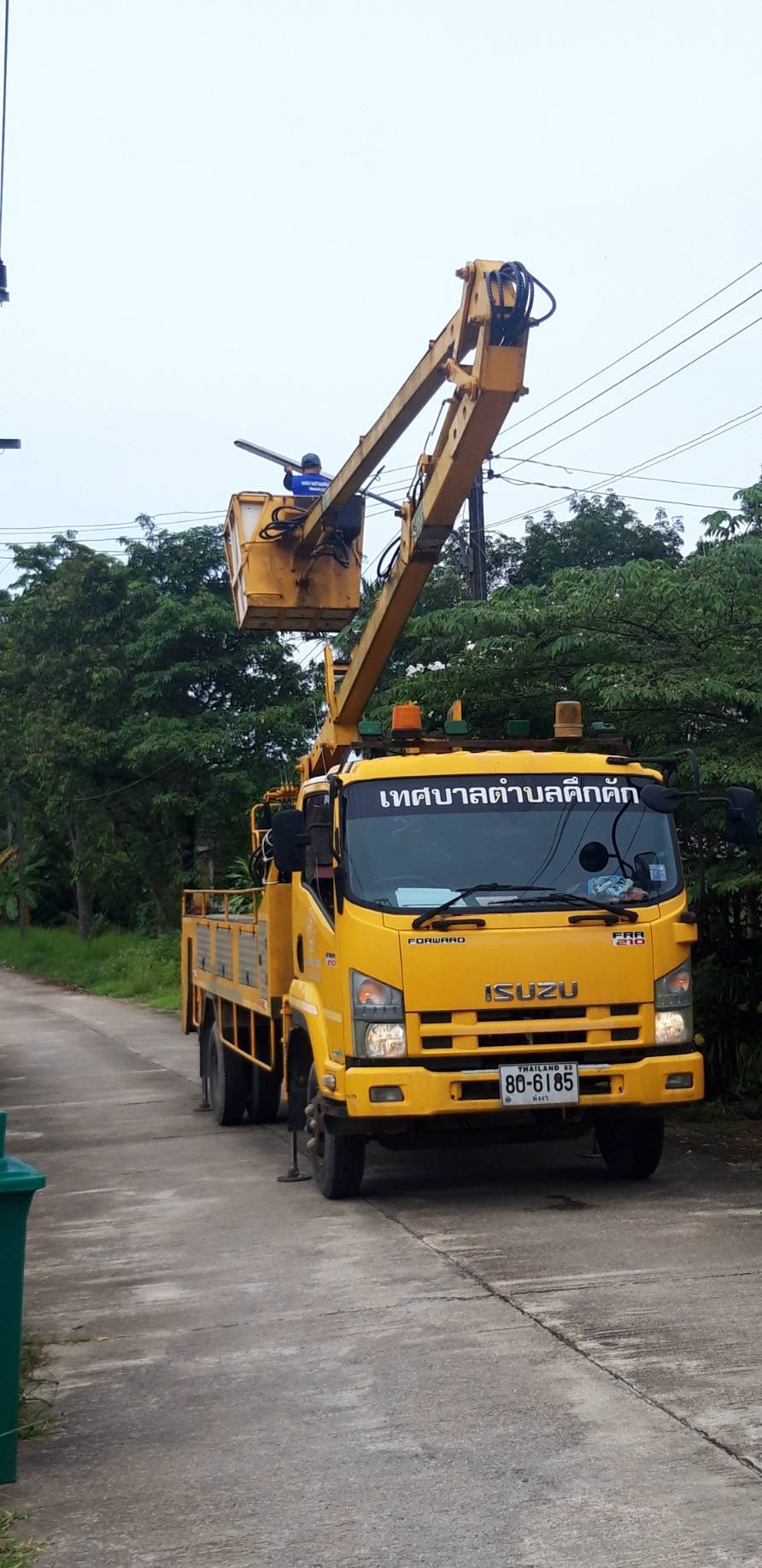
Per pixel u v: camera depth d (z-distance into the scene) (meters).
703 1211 7.98
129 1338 6.21
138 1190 9.63
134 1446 4.93
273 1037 10.09
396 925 7.95
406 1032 7.88
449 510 9.19
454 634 11.73
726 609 10.85
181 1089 15.45
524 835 8.34
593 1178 9.10
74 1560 4.08
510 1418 4.95
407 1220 8.09
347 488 10.23
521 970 7.95
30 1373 5.77
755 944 11.47
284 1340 6.01
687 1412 4.93
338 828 8.23
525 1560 3.94
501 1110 7.87
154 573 36.47
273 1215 8.48
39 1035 23.98
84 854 42.25
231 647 35.12
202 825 35.84
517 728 9.53
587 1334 5.82
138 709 35.50
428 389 9.13
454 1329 5.99
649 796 8.34
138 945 39.00
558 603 11.62
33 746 37.06
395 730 9.21
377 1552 4.03
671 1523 4.12
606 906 8.12
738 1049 11.41
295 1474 4.60
